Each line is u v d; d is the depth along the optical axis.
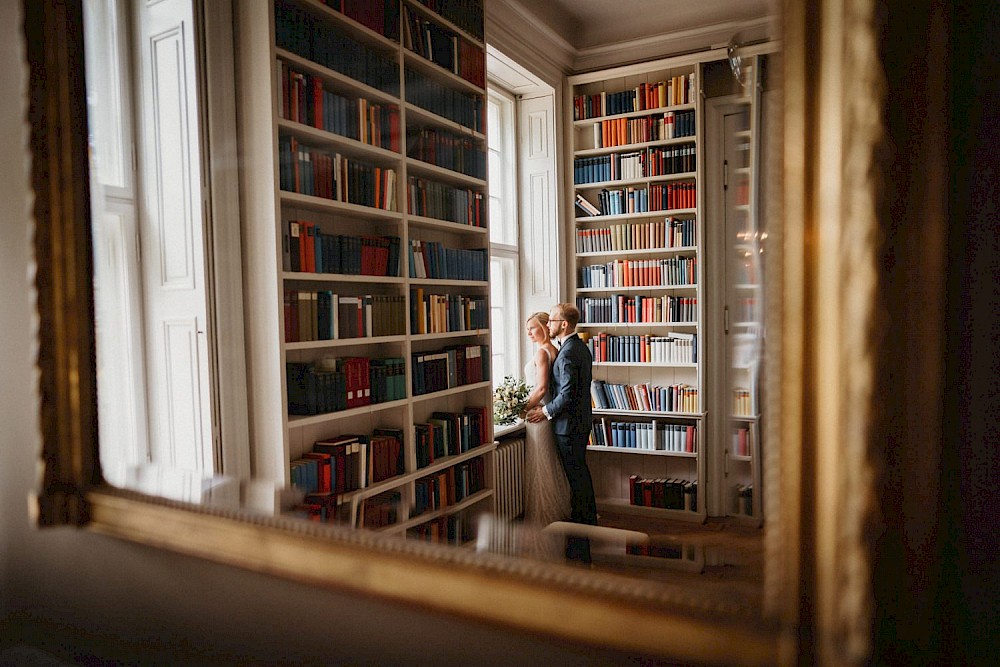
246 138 1.97
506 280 4.30
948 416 0.73
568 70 4.12
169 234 2.01
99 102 1.96
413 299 2.38
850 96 0.71
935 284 0.70
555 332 2.77
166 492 1.61
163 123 2.00
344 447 1.97
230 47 1.97
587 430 2.52
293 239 1.97
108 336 1.94
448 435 2.35
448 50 2.60
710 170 3.58
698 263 3.64
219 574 1.48
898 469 0.72
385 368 2.21
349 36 2.17
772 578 0.84
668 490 2.07
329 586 1.26
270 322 1.93
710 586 0.91
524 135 4.25
